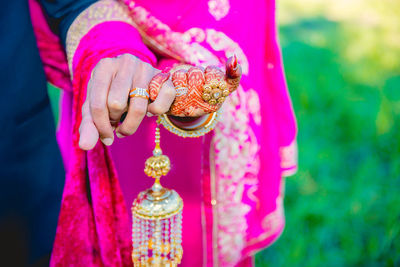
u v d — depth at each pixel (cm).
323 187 164
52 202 73
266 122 93
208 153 78
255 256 132
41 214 71
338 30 354
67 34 69
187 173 79
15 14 67
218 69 57
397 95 233
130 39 64
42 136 71
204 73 57
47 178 72
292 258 132
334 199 157
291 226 143
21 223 69
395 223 144
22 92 68
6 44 66
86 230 69
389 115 199
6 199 68
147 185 80
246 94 79
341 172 173
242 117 78
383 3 427
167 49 74
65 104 92
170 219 65
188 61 74
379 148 188
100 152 66
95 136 53
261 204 94
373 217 149
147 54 62
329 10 416
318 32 349
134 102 54
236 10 78
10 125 67
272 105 94
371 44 317
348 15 399
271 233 97
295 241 137
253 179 85
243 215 84
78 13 69
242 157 80
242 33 79
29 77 68
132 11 71
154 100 54
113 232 69
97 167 66
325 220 147
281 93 94
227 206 81
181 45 74
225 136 77
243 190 83
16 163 68
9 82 66
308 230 144
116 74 56
